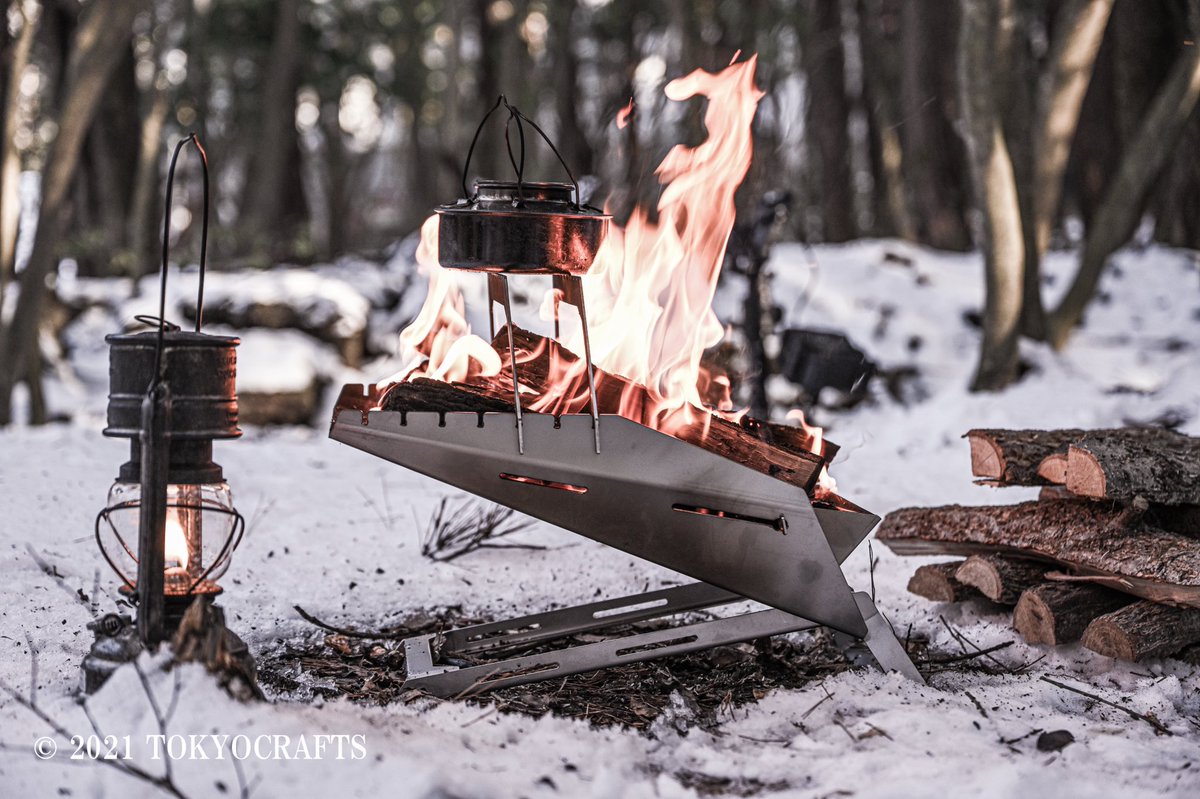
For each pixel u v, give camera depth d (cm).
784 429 349
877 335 1077
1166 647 345
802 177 1836
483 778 244
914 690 314
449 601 429
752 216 729
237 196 2839
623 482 304
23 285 959
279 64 1997
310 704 299
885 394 1008
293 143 2383
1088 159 1464
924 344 1074
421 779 229
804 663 355
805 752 278
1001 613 406
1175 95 921
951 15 1448
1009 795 240
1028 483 398
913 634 388
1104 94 1431
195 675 253
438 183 2783
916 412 896
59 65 1664
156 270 1402
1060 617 363
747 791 258
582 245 299
